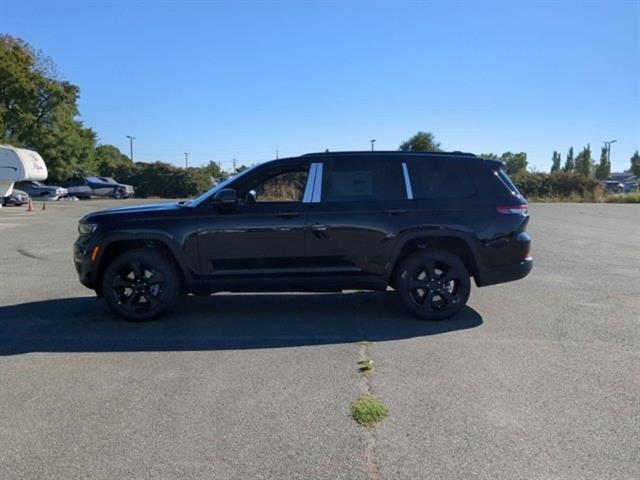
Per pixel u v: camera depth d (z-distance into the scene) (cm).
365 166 655
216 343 565
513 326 630
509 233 649
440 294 648
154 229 634
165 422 383
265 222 632
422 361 508
